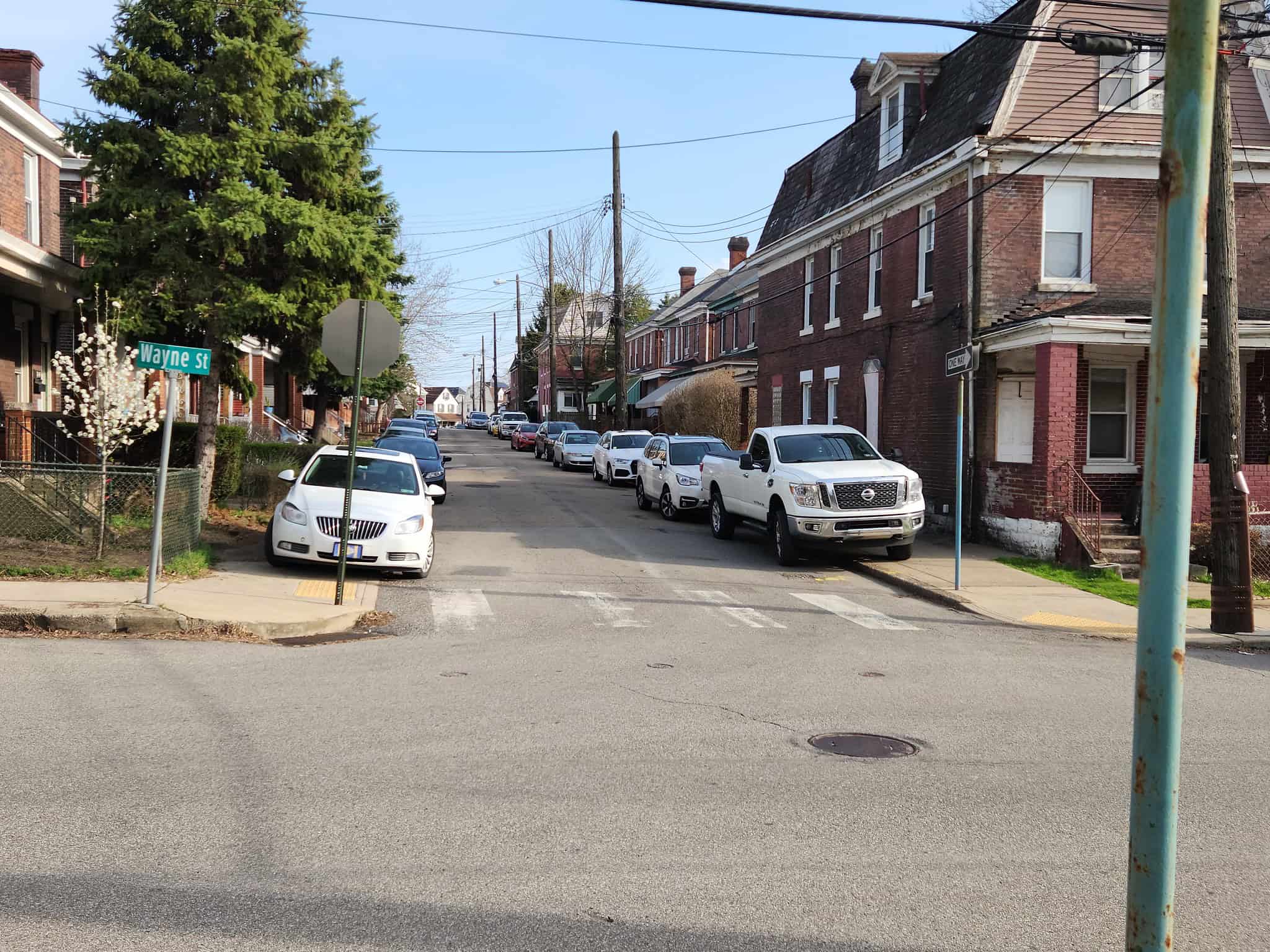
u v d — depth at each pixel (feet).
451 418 547.49
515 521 70.74
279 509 45.65
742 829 17.12
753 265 100.73
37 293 66.64
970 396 61.98
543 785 18.99
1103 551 52.54
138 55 52.95
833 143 87.35
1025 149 60.70
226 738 21.18
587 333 222.69
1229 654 36.24
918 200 68.28
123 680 25.80
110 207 53.98
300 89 59.06
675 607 41.34
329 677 27.25
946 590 46.11
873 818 17.90
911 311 69.05
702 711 24.93
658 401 143.95
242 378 61.31
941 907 14.37
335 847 15.72
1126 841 17.11
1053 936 13.58
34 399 71.05
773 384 96.07
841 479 52.44
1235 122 63.10
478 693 25.98
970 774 20.59
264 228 52.75
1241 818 18.57
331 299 57.36
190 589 37.81
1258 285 63.41
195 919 13.19
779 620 39.24
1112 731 24.16
